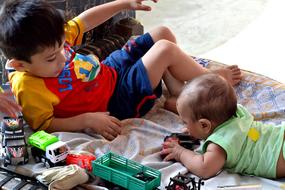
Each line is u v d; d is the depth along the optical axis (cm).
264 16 287
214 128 133
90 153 133
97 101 155
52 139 129
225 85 133
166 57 155
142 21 278
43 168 128
